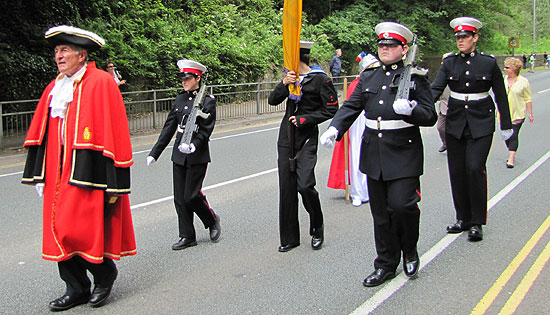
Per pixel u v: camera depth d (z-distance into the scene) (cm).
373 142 432
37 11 1381
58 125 382
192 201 523
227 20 2098
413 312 390
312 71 507
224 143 1175
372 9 2828
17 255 513
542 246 522
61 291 434
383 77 434
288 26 489
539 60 5219
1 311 396
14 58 1248
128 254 421
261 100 1680
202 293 428
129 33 1602
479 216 541
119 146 388
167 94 1623
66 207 374
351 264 487
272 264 489
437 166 915
